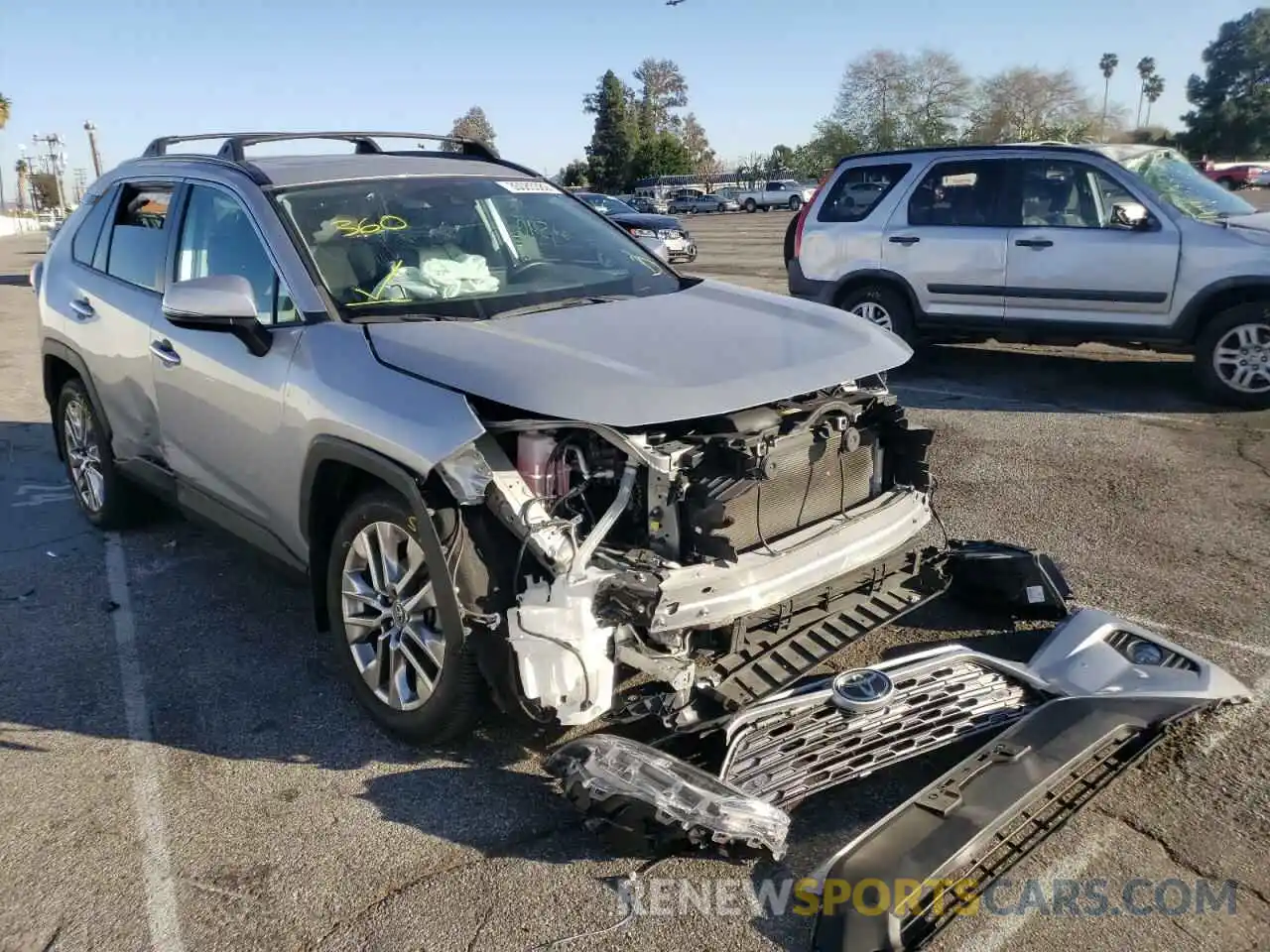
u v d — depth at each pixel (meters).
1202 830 3.02
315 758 3.52
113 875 2.96
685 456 3.09
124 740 3.67
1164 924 2.66
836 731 3.20
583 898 2.81
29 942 2.71
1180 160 9.00
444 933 2.70
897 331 9.34
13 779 3.44
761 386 3.20
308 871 2.96
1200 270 7.83
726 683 3.17
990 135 60.41
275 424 3.74
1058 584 4.29
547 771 3.09
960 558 4.39
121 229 5.18
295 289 3.81
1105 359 9.96
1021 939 2.62
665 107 98.44
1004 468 6.59
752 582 3.11
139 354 4.68
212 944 2.68
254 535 4.19
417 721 3.42
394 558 3.46
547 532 2.99
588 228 4.79
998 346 10.74
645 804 2.78
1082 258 8.27
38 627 4.60
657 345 3.42
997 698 3.43
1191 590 4.69
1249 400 7.86
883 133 62.56
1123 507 5.83
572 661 2.95
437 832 3.11
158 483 4.86
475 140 5.27
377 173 4.44
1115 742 3.20
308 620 4.63
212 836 3.12
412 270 3.99
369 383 3.37
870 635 4.29
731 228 35.59
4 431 8.32
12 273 24.42
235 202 4.23
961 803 2.85
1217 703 3.43
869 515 3.61
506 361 3.20
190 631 4.54
